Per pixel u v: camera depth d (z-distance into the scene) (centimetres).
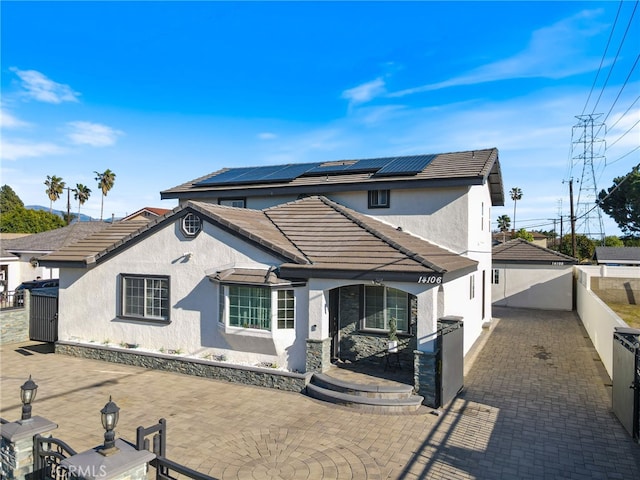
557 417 947
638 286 2275
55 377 1232
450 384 1030
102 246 1520
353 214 1435
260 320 1159
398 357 1179
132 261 1396
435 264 1016
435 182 1430
